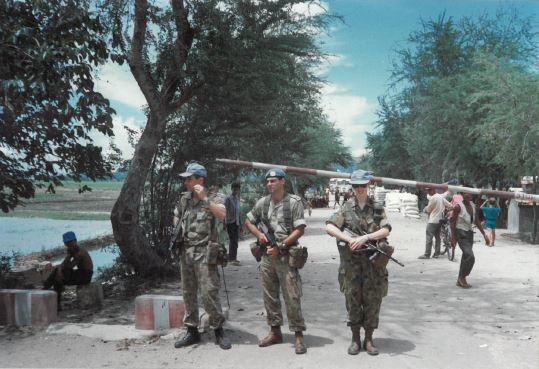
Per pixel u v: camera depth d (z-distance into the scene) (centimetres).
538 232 1645
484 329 630
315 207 4316
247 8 1033
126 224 912
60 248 1720
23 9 685
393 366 498
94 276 1135
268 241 540
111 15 894
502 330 625
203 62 973
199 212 558
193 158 1041
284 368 496
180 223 563
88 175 903
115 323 668
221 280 959
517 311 721
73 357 534
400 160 3544
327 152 4038
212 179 1083
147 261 946
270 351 545
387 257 514
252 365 505
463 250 880
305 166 3444
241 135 1092
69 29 698
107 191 9281
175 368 501
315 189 4534
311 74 1602
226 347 553
